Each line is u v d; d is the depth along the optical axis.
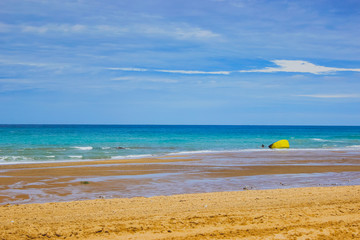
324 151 36.50
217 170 20.08
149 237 6.30
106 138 63.53
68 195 12.58
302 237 6.37
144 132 104.19
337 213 7.95
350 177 17.52
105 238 6.27
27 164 22.77
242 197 10.33
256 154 32.25
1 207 9.04
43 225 7.04
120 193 13.02
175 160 26.23
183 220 7.34
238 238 6.29
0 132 87.50
